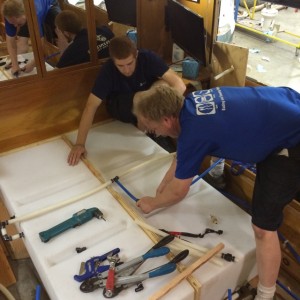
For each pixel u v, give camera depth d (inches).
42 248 54.8
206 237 57.1
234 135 46.3
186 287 48.3
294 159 49.3
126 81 79.9
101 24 98.1
